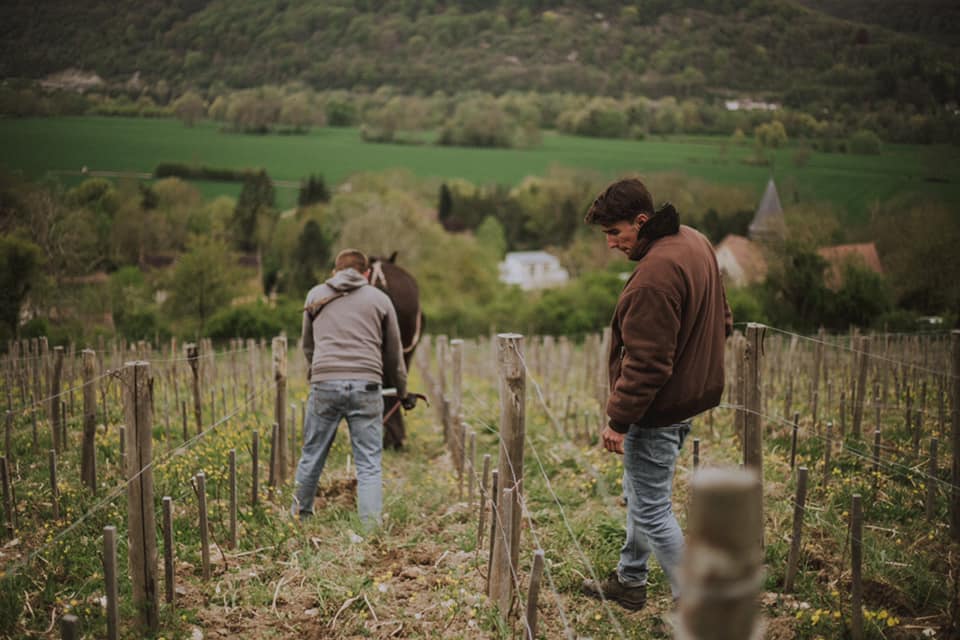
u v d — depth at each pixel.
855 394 7.14
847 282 30.20
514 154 114.44
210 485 5.29
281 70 130.12
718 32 117.06
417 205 81.69
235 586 4.00
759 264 37.25
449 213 99.69
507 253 95.81
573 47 131.25
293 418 5.94
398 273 8.07
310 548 4.49
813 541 4.29
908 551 4.11
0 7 89.94
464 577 4.04
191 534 4.57
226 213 78.38
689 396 3.43
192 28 123.69
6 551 4.14
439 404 8.38
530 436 7.30
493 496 3.66
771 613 3.62
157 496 4.98
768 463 5.70
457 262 73.00
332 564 4.27
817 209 48.75
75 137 83.25
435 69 133.00
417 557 4.42
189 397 8.41
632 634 3.54
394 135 121.44
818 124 84.56
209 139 106.12
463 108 122.69
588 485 5.73
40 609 3.64
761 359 3.96
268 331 34.03
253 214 78.38
